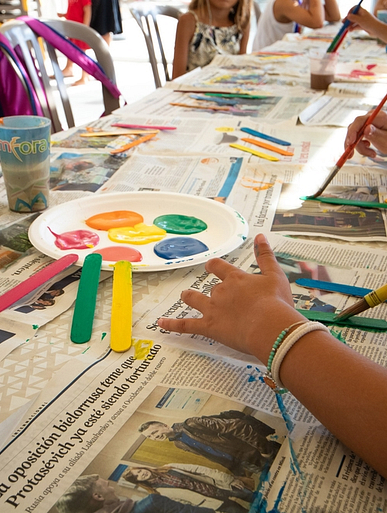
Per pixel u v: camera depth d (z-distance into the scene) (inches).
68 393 19.6
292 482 16.3
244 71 79.8
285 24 123.0
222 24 101.1
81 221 33.4
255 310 20.7
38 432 17.8
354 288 26.5
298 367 18.2
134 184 40.2
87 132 52.6
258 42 127.5
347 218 35.2
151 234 32.0
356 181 41.5
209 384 20.2
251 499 15.7
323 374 17.6
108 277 27.6
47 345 22.3
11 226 33.1
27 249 30.4
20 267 28.5
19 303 25.1
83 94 170.4
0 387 19.8
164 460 16.9
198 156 46.4
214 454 17.1
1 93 63.5
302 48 98.0
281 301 20.9
